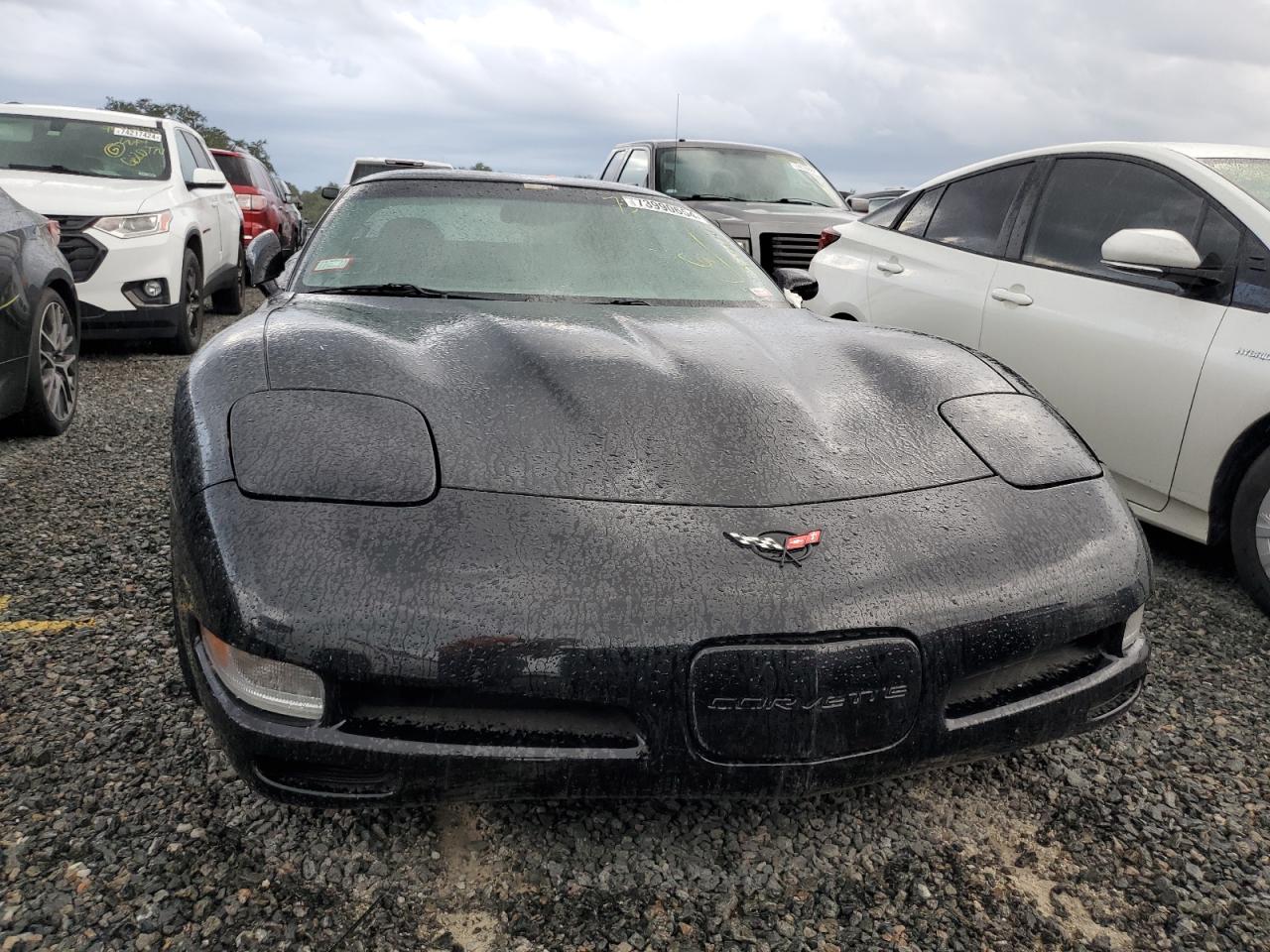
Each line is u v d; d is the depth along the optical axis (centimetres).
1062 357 359
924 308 429
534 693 155
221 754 208
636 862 182
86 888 167
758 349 241
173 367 680
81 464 428
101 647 255
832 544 171
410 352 215
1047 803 205
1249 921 173
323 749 155
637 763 159
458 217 309
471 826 189
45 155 717
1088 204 373
